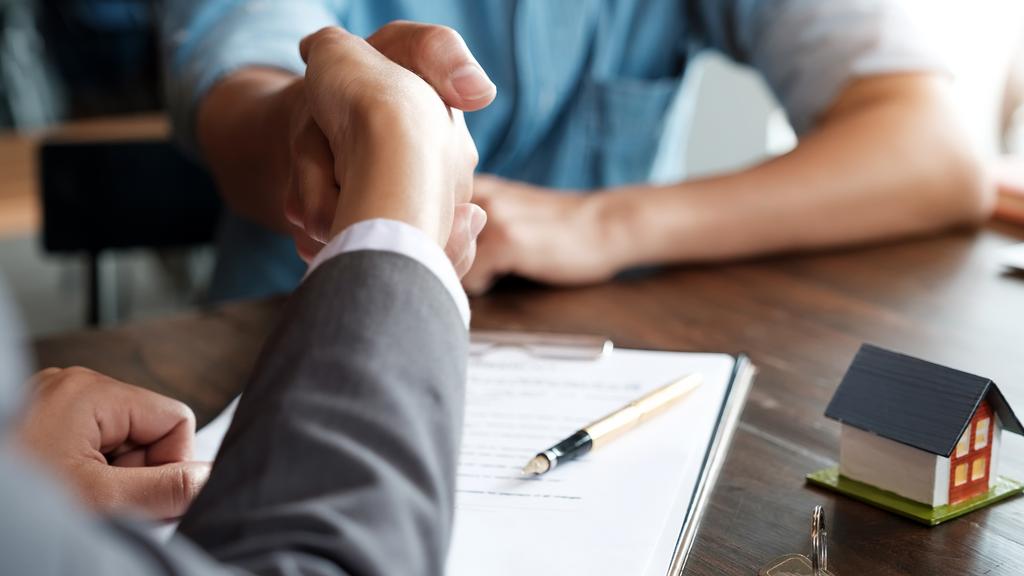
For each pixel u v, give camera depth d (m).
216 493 0.32
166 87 1.16
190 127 1.05
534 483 0.57
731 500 0.56
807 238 1.03
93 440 0.56
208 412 0.71
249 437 0.33
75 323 3.10
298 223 0.55
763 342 0.81
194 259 3.29
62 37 5.11
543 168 1.42
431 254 0.38
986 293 0.91
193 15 1.13
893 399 0.56
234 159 0.93
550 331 0.84
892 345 0.79
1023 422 0.65
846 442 0.58
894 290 0.92
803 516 0.55
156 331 0.87
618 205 0.98
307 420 0.32
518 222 0.93
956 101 1.13
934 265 0.99
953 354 0.77
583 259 0.94
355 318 0.35
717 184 1.02
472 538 0.52
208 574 0.26
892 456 0.55
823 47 1.21
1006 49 2.04
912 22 1.20
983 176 1.09
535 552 0.50
